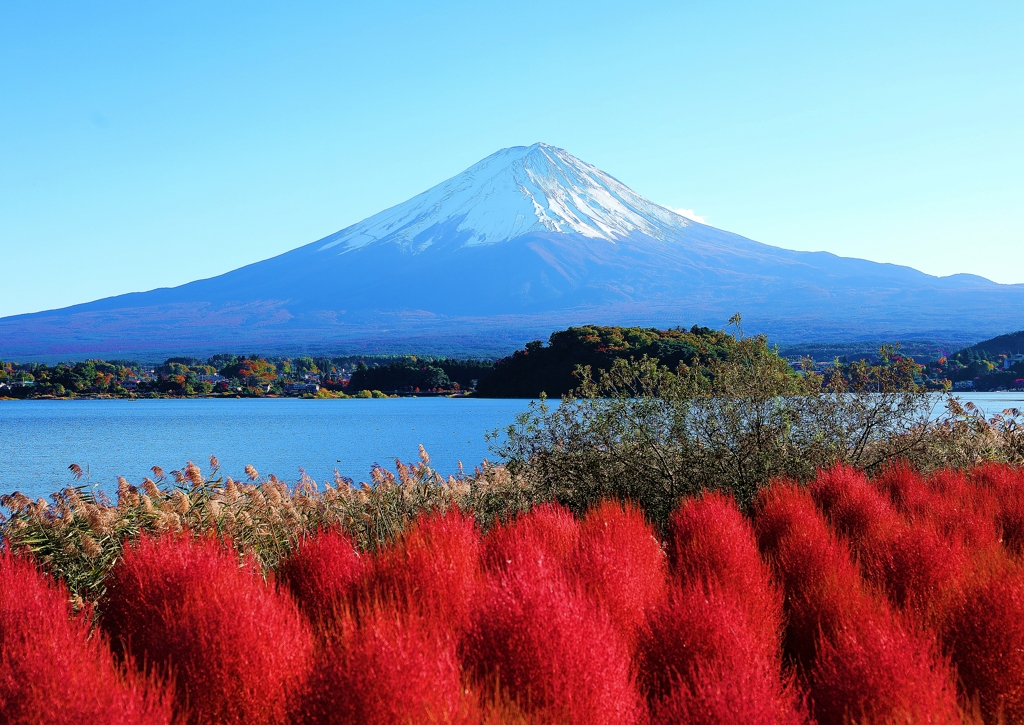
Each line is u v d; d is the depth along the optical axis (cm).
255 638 405
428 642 395
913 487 908
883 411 1143
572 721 360
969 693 433
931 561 564
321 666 379
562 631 383
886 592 529
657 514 984
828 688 405
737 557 571
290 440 5578
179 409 12094
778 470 1038
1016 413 1315
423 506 1013
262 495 914
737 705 357
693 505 738
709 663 399
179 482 945
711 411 1066
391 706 345
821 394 1137
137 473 3528
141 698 355
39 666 370
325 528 890
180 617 434
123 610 507
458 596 507
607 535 583
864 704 384
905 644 407
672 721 372
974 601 466
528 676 376
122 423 8331
